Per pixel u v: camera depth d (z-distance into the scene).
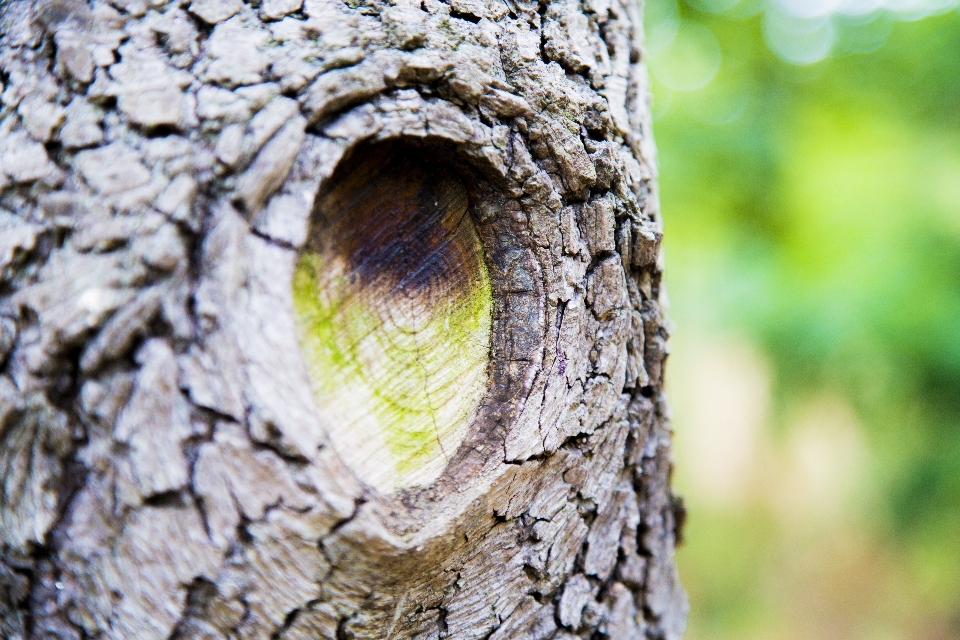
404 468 0.59
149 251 0.57
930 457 1.40
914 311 1.22
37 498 0.57
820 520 1.68
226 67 0.57
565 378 0.61
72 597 0.58
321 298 0.59
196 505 0.57
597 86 0.62
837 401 1.44
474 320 0.61
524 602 0.62
